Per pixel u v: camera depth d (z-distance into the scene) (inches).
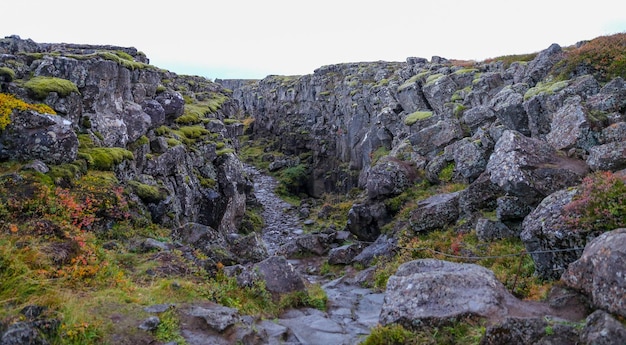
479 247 553.0
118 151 643.5
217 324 327.6
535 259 416.8
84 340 273.0
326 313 462.3
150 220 601.9
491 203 623.2
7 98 524.4
